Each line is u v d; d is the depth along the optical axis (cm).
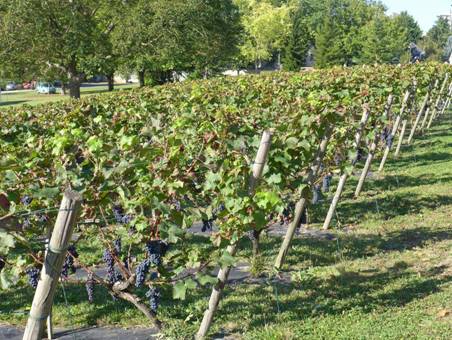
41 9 3519
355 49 8744
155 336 613
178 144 632
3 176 520
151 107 1088
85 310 689
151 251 555
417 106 1991
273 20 7731
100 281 595
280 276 766
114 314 674
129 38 3797
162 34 3850
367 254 852
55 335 631
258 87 1408
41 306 377
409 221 1007
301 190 752
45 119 1042
